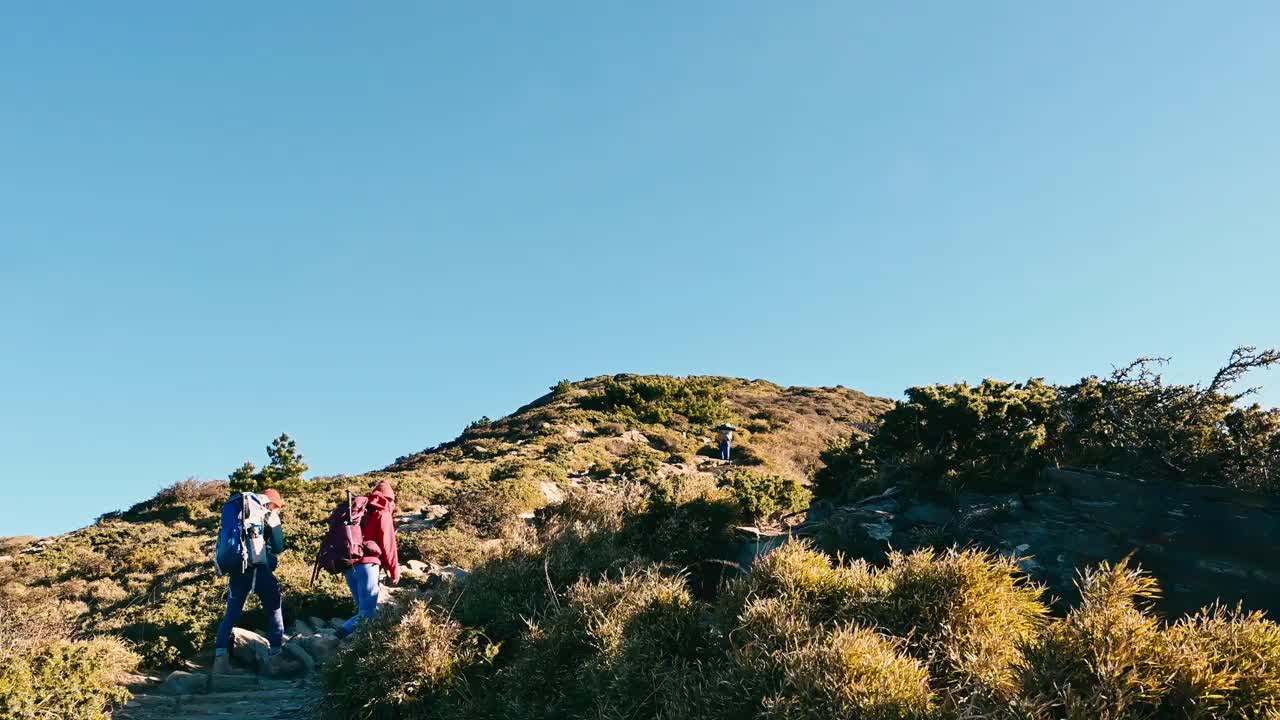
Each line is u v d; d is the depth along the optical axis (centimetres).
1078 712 442
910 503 915
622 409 3494
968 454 912
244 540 880
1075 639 488
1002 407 925
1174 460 819
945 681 550
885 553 866
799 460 2938
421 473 2317
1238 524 703
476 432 3350
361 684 700
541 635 698
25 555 1988
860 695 497
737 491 1063
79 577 1727
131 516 2500
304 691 803
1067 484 822
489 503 1752
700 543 958
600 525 1011
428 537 1446
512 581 851
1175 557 717
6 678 680
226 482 2717
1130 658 469
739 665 554
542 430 3086
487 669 713
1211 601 686
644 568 833
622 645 632
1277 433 784
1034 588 739
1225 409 831
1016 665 505
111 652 831
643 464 2495
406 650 710
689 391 3709
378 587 920
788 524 1050
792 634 575
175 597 1245
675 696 554
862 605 621
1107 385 902
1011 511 826
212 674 852
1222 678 449
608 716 571
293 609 1055
